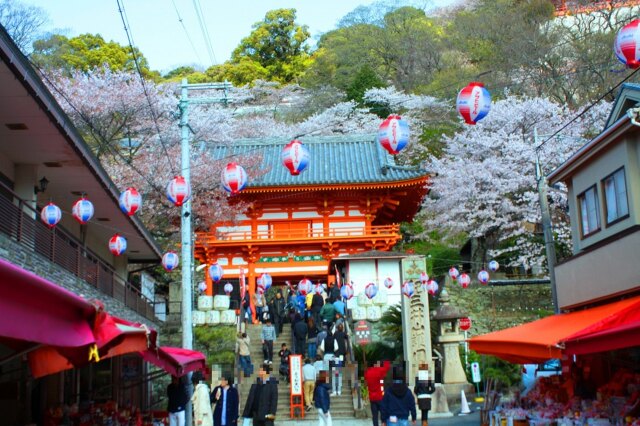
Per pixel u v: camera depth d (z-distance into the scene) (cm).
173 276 4244
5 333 559
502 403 2025
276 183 4381
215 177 4184
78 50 6831
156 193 3941
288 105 7281
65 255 1856
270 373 3017
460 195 4131
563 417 1589
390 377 2819
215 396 2058
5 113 1585
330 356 2797
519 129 4253
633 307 1345
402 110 6462
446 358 3006
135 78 4281
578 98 4916
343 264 3978
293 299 3622
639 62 1143
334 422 2519
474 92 1228
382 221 5103
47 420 1733
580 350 1320
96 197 2233
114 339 888
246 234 4572
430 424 2373
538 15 5928
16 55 1298
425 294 2858
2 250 1309
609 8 5238
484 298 3828
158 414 2367
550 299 3819
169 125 4391
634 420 1325
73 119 4047
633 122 1670
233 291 4584
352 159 4759
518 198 4203
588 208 2059
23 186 1908
